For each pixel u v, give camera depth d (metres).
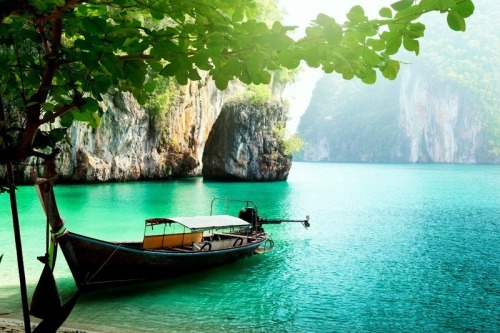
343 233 24.38
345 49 2.36
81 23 2.62
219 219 15.77
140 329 9.49
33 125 2.52
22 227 21.31
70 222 24.67
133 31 2.57
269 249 18.86
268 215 31.25
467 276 15.78
